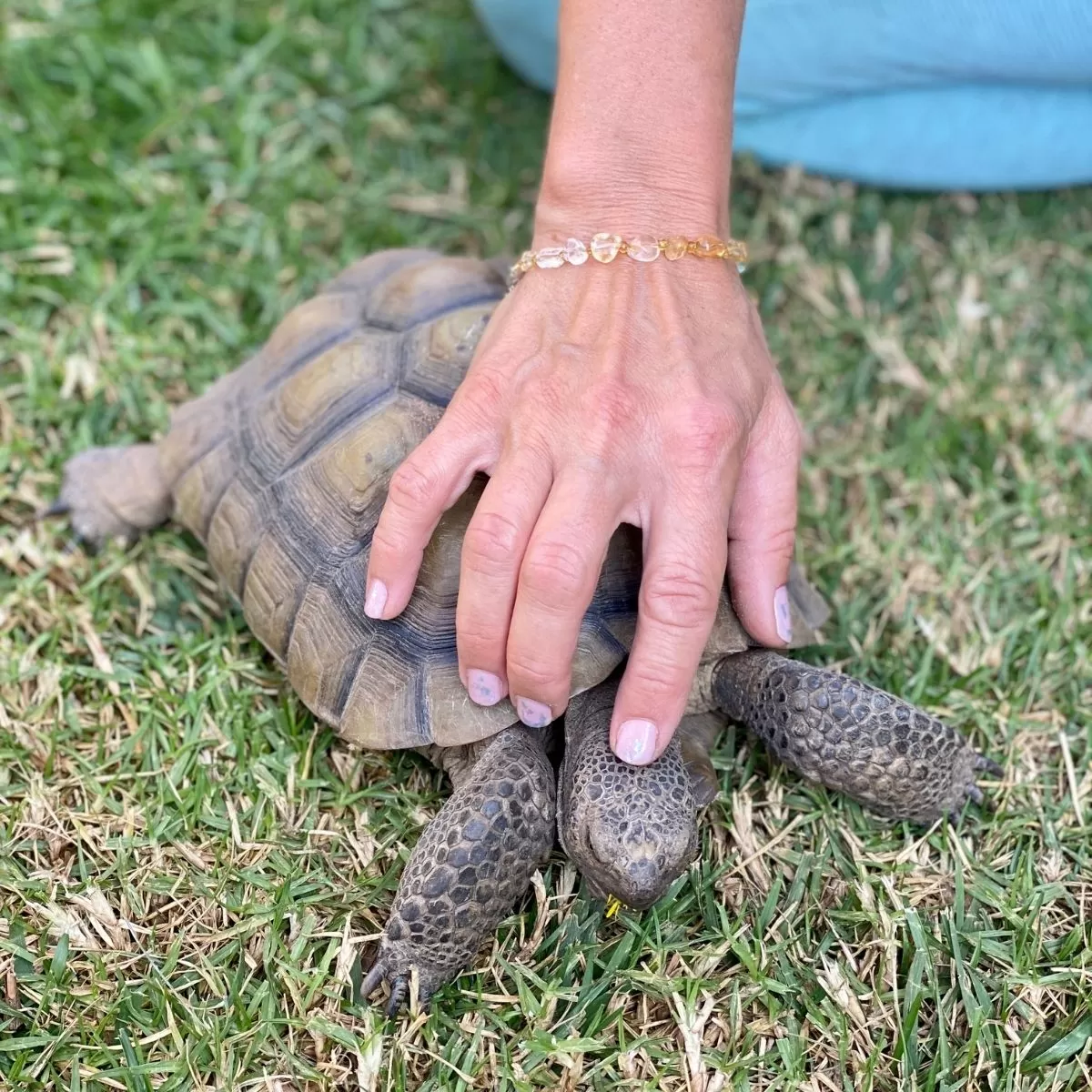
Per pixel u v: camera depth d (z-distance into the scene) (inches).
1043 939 25.8
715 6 25.0
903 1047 24.6
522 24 33.3
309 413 27.2
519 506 23.9
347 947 25.2
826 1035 24.9
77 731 27.4
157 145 34.8
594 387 24.2
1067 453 31.3
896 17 30.8
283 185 34.2
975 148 33.2
